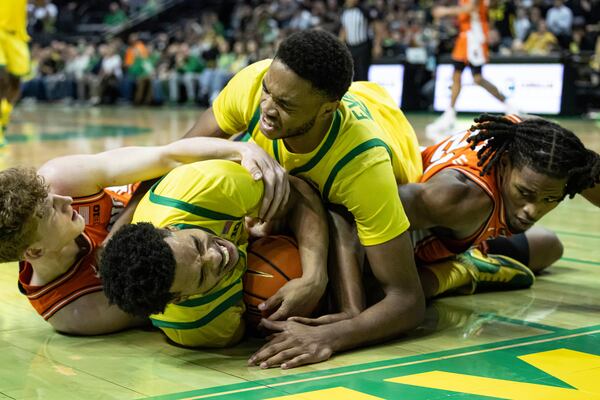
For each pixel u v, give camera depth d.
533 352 2.28
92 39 20.66
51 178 2.38
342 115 2.34
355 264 2.45
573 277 3.29
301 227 2.42
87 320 2.43
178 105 17.14
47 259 2.35
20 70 7.71
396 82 12.91
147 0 22.31
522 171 2.51
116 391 1.96
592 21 13.91
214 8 20.58
